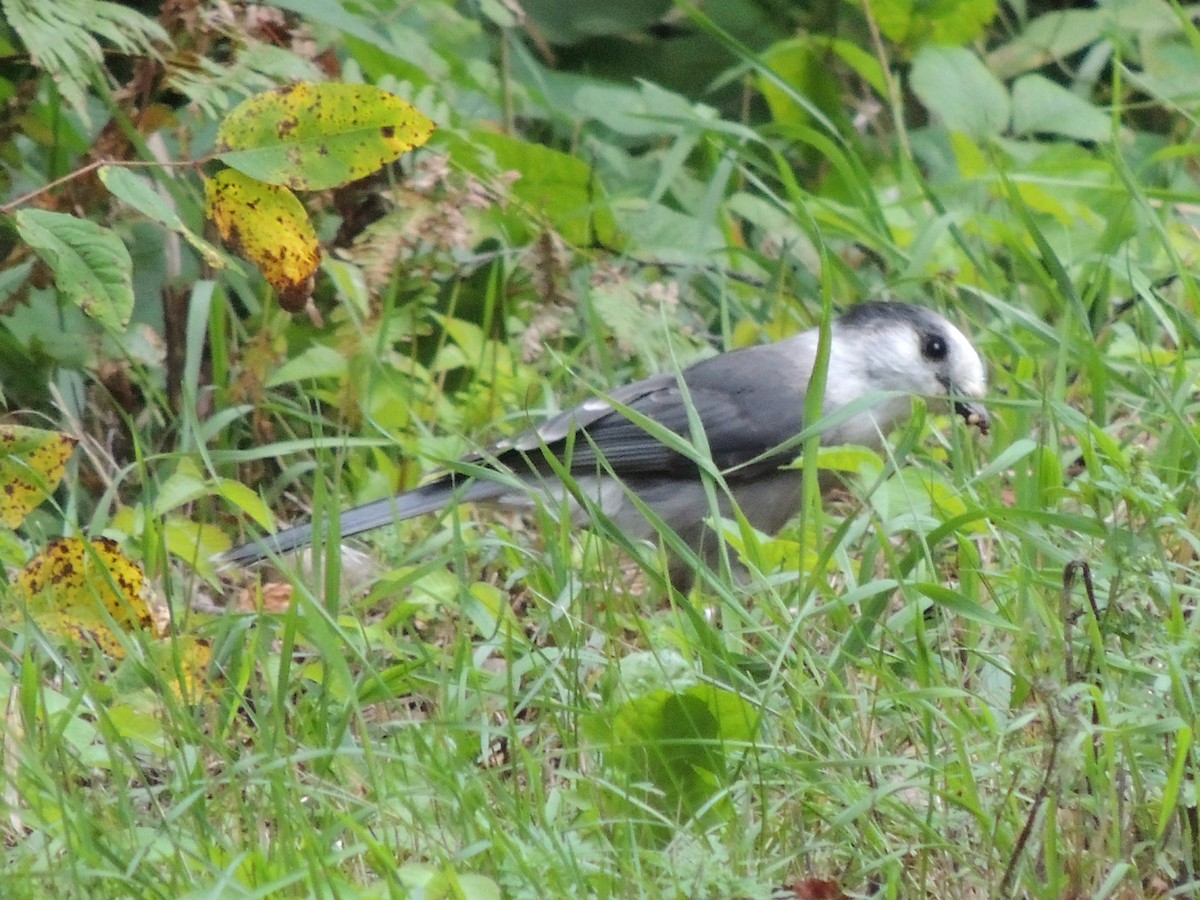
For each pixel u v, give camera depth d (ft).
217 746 20.92
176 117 31.83
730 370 33.91
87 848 18.52
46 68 26.96
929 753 20.71
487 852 19.33
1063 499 28.43
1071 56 52.44
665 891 18.71
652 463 32.94
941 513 26.40
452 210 33.47
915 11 47.60
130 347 33.71
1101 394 31.22
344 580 29.12
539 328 35.35
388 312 33.37
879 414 34.60
